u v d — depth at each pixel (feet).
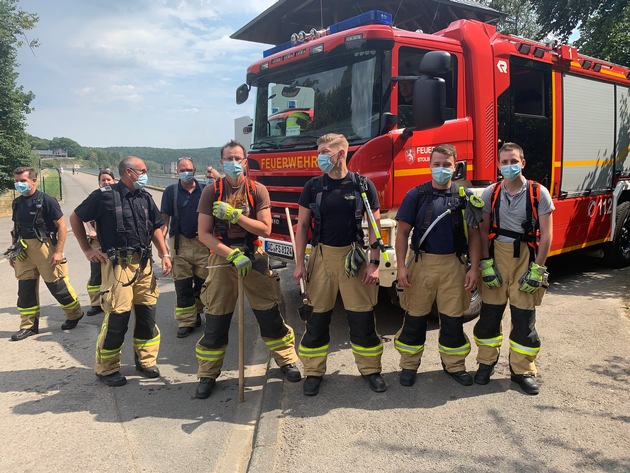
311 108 16.62
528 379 12.01
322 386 12.62
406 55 15.25
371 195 11.96
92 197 12.66
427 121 13.24
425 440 10.01
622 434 10.00
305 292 12.30
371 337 12.32
